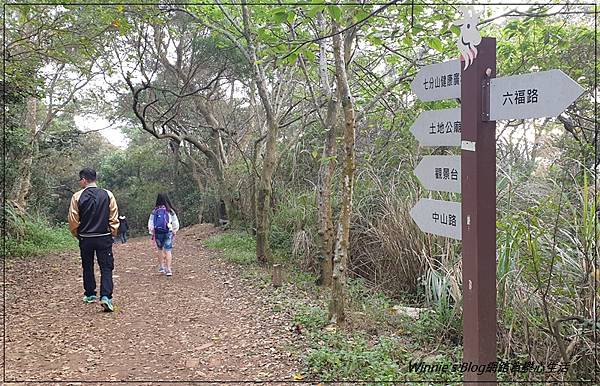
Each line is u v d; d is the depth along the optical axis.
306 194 10.95
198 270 10.02
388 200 7.97
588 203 4.54
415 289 7.29
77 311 6.86
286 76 12.32
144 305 7.30
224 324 6.36
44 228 13.49
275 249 11.07
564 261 4.34
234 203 15.41
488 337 2.96
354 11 5.18
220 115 17.31
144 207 23.44
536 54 7.16
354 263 8.61
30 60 9.00
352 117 5.77
